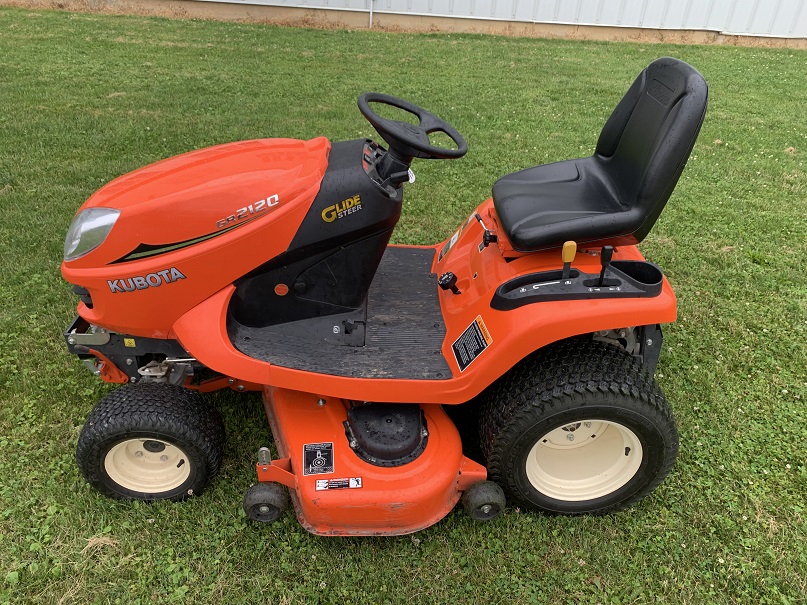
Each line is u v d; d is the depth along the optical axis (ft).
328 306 7.93
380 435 7.45
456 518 8.05
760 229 15.51
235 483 8.30
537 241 7.25
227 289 7.29
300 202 7.12
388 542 7.70
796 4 39.93
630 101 8.55
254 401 9.63
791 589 7.21
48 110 21.21
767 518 8.07
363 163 7.45
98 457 7.43
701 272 13.46
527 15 40.78
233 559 7.38
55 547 7.35
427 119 8.43
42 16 36.52
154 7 39.83
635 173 7.86
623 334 8.34
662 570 7.41
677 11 40.78
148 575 7.14
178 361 8.06
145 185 7.20
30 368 9.95
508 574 7.38
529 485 7.84
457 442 7.77
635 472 7.79
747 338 11.43
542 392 7.19
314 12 40.14
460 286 8.71
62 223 13.93
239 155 7.61
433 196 16.44
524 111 24.30
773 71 33.22
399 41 36.63
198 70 27.55
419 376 7.43
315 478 7.18
